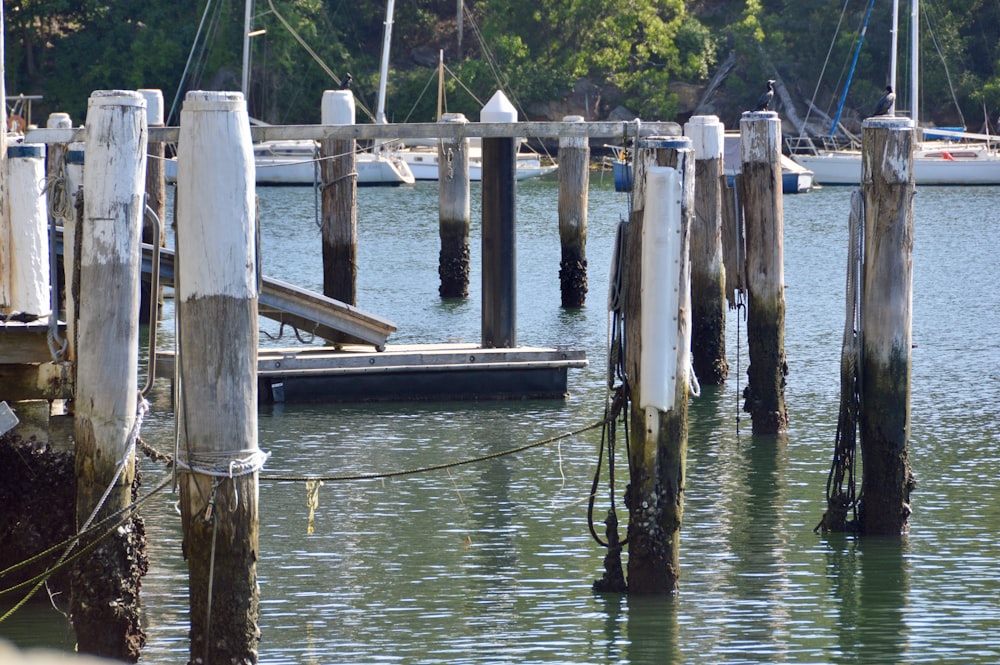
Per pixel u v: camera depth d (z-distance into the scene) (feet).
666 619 95.20
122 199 81.35
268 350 166.40
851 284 112.06
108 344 81.61
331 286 208.54
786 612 96.99
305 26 615.16
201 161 74.49
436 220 403.13
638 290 93.50
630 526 99.30
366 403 161.68
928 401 165.99
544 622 94.89
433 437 146.30
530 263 307.17
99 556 83.66
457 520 118.73
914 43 499.10
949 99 614.75
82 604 84.07
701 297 170.91
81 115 628.69
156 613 95.86
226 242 74.79
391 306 245.04
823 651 90.22
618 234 94.73
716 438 147.64
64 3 621.31
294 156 508.94
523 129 131.75
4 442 97.25
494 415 156.66
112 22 630.33
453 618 95.71
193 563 77.71
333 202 206.59
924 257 318.86
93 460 82.64
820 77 579.89
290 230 382.22
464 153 251.80
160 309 213.66
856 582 103.09
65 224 108.68
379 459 137.49
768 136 143.54
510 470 134.31
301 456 138.21
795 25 621.72
